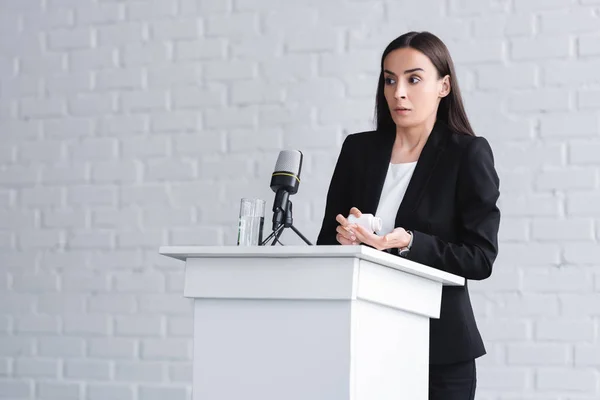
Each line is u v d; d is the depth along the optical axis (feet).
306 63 28.07
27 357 29.66
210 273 13.34
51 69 30.55
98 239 29.55
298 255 12.74
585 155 25.46
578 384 24.91
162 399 28.40
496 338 25.54
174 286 28.76
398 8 27.37
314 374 12.67
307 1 28.25
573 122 25.64
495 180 16.58
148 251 29.07
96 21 30.27
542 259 25.48
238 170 28.45
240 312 13.20
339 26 27.89
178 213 28.89
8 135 30.68
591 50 25.67
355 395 12.64
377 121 17.90
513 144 25.96
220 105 28.81
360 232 14.87
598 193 25.29
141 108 29.58
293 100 28.09
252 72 28.55
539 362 25.22
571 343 25.08
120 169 29.58
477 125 26.23
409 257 15.42
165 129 29.30
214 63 28.96
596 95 25.53
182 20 29.40
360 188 17.43
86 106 30.14
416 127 17.26
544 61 25.96
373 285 13.08
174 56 29.40
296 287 12.82
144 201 29.27
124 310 29.07
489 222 16.24
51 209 30.09
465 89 26.43
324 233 17.89
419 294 14.57
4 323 29.96
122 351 28.91
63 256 29.81
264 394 12.92
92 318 29.32
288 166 16.14
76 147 30.09
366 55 27.61
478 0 26.61
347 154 17.98
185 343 28.45
